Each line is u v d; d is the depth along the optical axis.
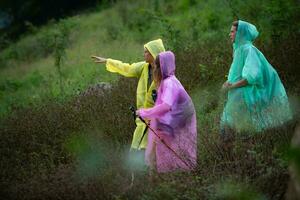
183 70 16.88
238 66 12.91
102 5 40.38
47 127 14.62
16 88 25.47
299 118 11.74
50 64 28.33
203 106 14.72
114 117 14.40
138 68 12.73
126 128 14.02
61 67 24.86
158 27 27.67
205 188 9.92
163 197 9.95
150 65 12.57
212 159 11.33
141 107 12.53
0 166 12.91
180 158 11.33
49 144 14.27
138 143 12.27
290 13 19.61
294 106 12.84
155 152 11.83
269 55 16.77
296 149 7.02
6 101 22.22
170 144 11.72
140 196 10.27
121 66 12.88
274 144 11.13
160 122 11.73
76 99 16.14
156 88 12.25
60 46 22.02
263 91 12.75
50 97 18.12
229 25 22.61
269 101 12.71
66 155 13.53
